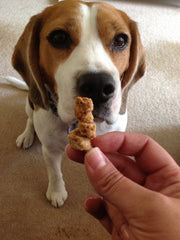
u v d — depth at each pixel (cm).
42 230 32
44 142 28
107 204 22
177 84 51
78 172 37
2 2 63
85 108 15
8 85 47
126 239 18
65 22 20
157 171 20
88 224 33
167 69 53
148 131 43
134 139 20
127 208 15
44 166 38
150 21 66
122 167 22
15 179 36
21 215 33
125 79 25
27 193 35
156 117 45
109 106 18
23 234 32
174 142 42
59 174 32
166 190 18
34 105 28
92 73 17
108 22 20
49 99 25
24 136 39
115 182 15
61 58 20
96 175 15
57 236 32
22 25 58
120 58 22
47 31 21
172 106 47
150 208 14
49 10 23
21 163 38
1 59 51
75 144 15
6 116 43
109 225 24
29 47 23
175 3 74
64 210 34
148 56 56
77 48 20
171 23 66
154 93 49
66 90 19
